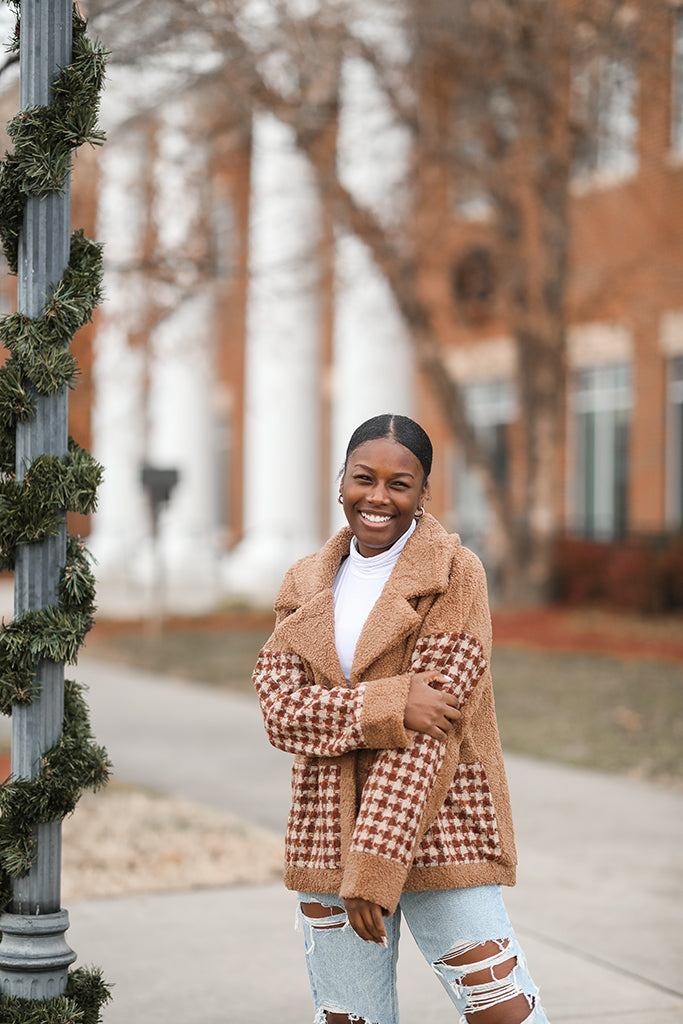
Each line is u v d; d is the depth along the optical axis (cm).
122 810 898
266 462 2688
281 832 861
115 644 1992
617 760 1086
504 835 345
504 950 338
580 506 2464
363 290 2280
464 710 336
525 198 2136
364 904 320
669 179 2169
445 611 339
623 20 1812
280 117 1420
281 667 350
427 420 2803
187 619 2331
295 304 2189
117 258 1320
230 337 1672
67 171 406
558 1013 530
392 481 349
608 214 2281
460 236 2405
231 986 560
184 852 785
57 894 401
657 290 2211
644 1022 520
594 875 748
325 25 1351
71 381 407
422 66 1800
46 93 407
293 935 635
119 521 3092
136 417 2227
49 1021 384
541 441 2211
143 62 1034
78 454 408
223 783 1018
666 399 2261
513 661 1659
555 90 1869
